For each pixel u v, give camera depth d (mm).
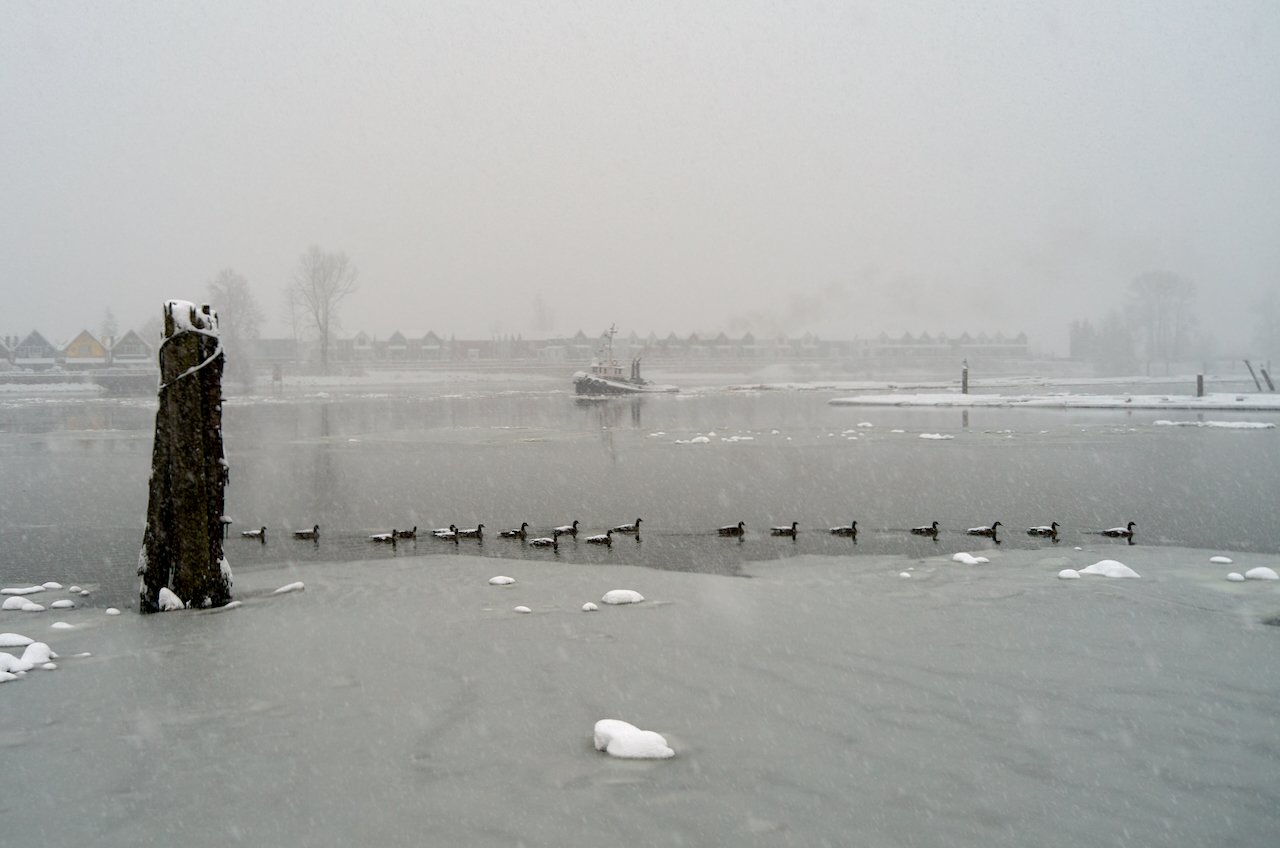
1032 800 6727
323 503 26391
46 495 28859
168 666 10531
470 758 7613
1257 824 6320
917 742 7883
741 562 17641
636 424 58625
